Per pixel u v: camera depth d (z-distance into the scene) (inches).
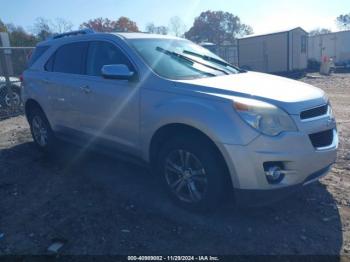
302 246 128.2
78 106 194.9
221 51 960.9
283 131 130.0
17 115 406.3
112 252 127.8
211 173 138.8
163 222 145.7
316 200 160.4
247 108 129.3
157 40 189.0
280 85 153.3
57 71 214.5
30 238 137.9
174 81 151.9
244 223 143.4
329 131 146.5
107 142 184.2
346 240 131.0
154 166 165.2
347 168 195.9
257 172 129.5
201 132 140.1
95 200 167.3
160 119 149.6
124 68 160.9
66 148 245.6
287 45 881.5
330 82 698.8
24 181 193.6
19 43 1373.0
